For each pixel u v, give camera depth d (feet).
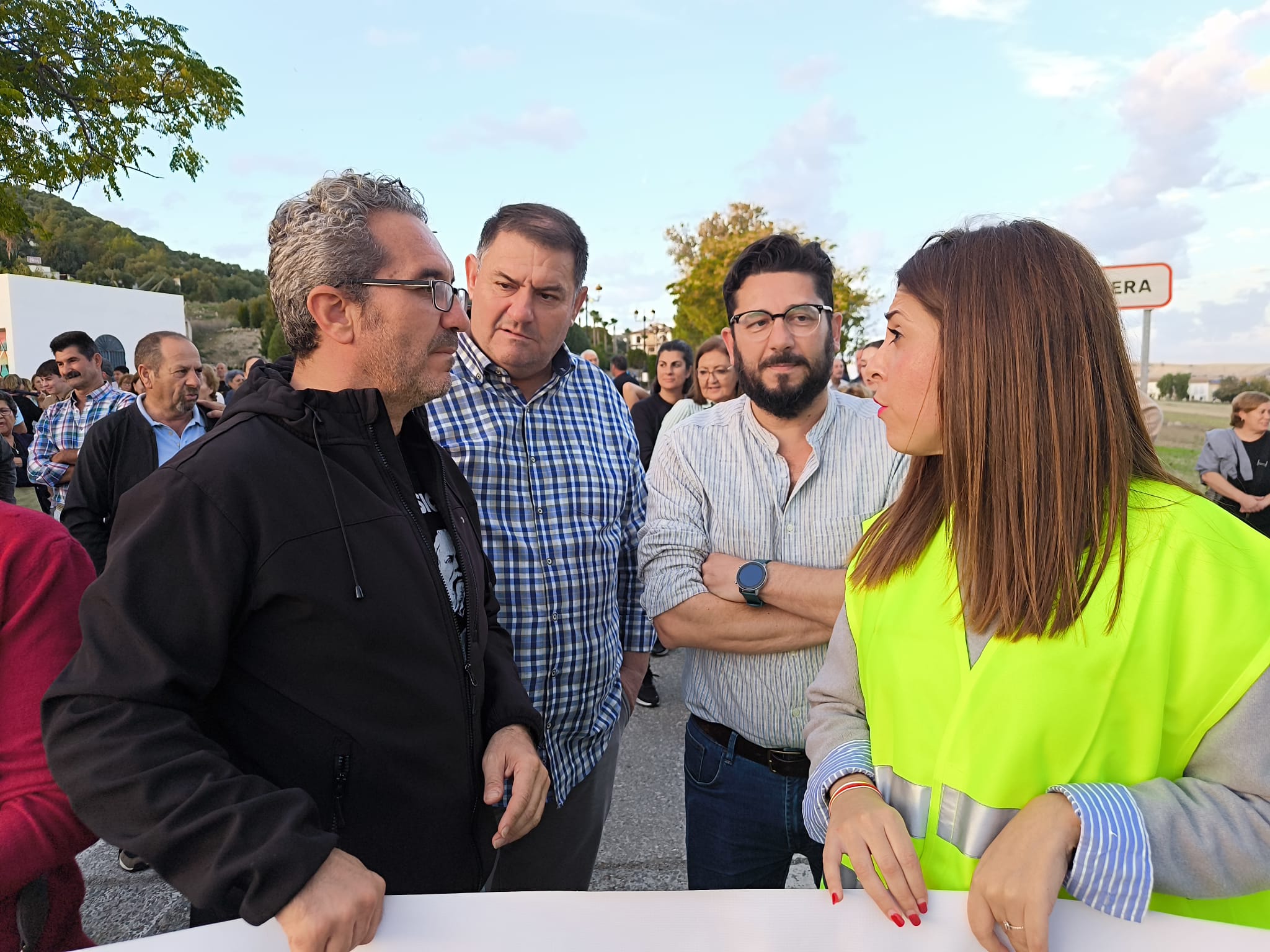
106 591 3.14
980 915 2.67
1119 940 2.75
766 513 5.68
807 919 3.01
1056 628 2.85
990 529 3.03
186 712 3.24
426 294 3.93
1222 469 18.44
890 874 2.88
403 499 3.94
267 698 3.51
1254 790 2.66
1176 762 2.87
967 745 2.97
